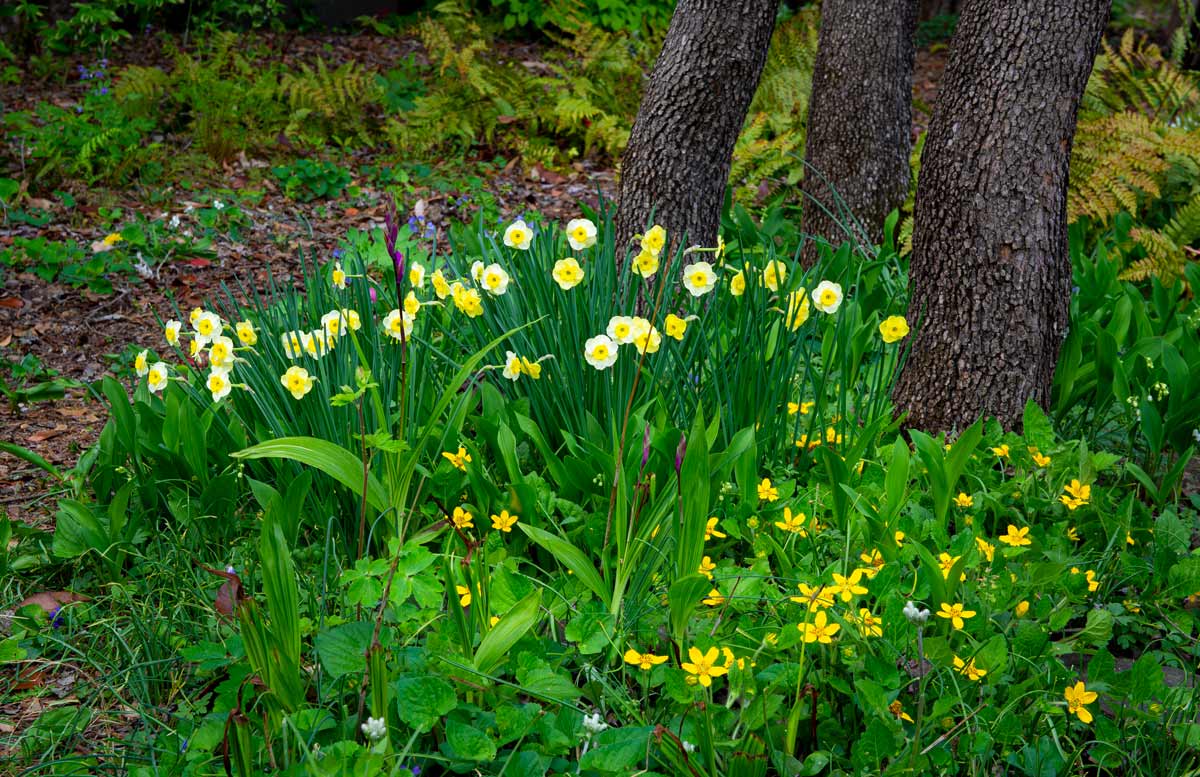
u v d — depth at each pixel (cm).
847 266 411
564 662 224
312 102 759
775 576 236
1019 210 321
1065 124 320
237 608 183
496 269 283
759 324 295
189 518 273
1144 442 352
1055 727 209
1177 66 748
